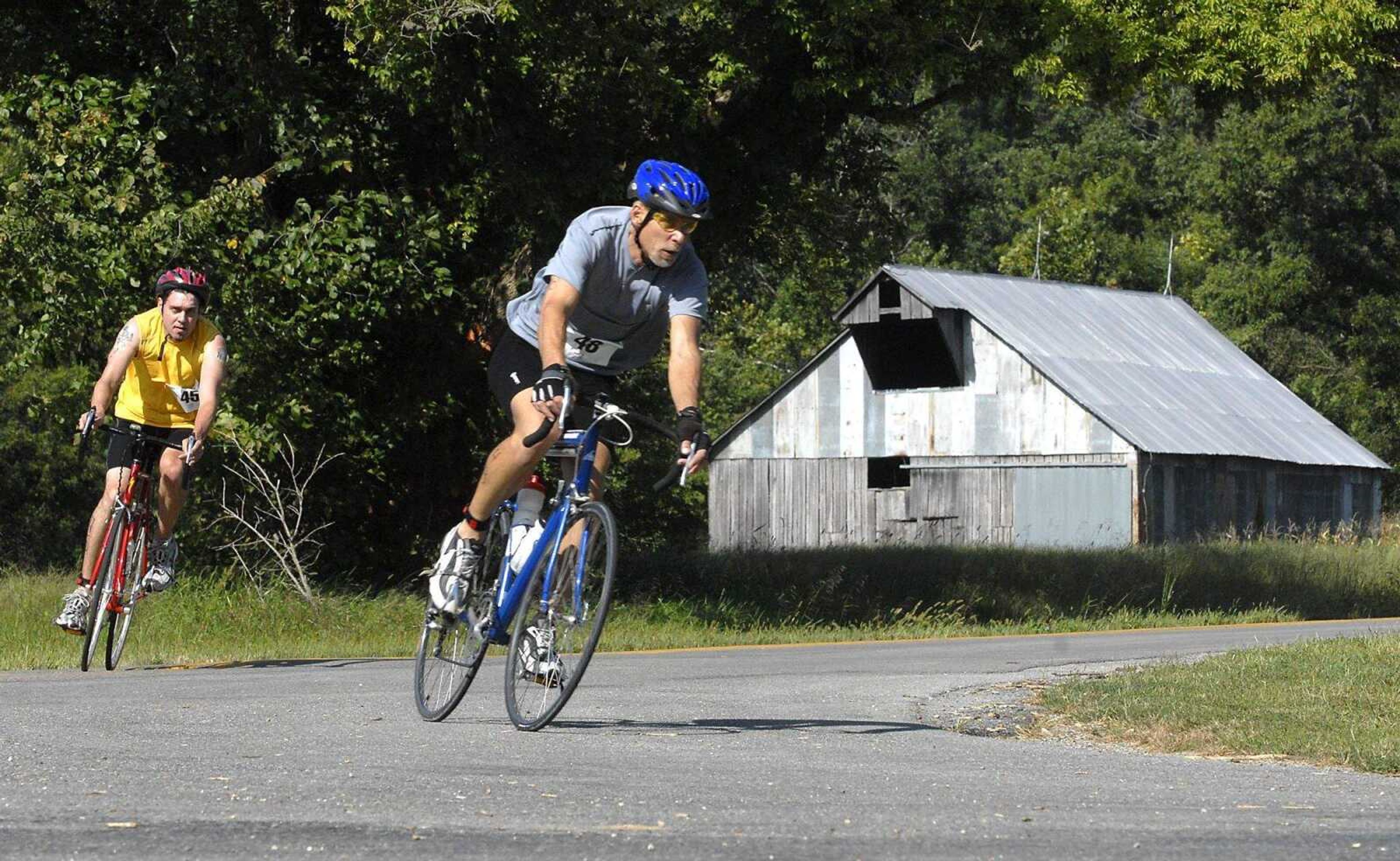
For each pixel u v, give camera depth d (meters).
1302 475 108.81
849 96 54.25
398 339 56.62
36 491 95.56
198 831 10.62
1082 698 21.58
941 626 55.97
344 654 35.69
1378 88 64.62
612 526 15.89
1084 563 66.81
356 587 52.81
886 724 19.61
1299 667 24.23
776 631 52.75
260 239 46.81
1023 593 63.12
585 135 50.97
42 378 89.94
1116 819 11.75
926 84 57.19
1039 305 110.62
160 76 48.88
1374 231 143.25
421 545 59.28
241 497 52.31
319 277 47.50
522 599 16.94
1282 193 144.00
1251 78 56.62
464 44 47.91
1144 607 63.94
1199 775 15.29
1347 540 94.19
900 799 12.57
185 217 45.59
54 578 52.44
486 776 13.35
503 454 16.59
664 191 15.86
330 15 47.19
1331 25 54.81
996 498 103.25
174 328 25.19
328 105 51.94
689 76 54.44
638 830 10.84
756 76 53.09
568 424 16.59
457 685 17.80
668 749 15.81
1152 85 55.59
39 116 47.28
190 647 37.53
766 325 149.38
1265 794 13.83
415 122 52.62
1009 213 172.75
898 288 105.50
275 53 49.75
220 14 48.56
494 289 54.19
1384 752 16.78
